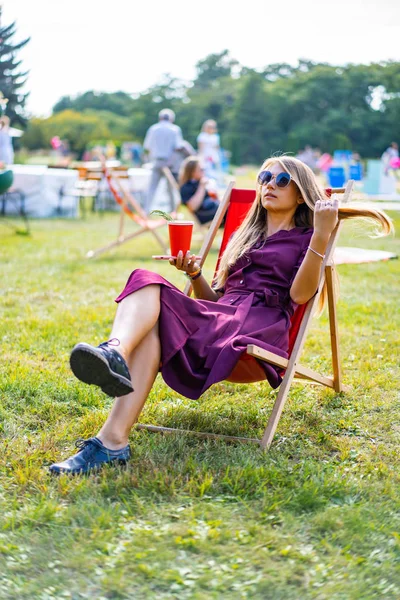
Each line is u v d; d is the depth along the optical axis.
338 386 3.89
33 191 13.10
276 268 3.39
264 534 2.40
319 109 63.09
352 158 21.34
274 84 66.19
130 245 9.70
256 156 63.09
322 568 2.23
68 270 7.53
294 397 3.88
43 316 5.48
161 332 3.01
